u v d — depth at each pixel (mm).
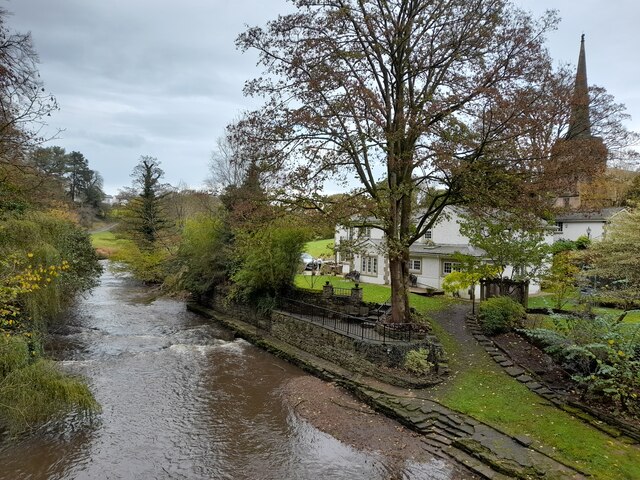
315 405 13719
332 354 17234
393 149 15750
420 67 15711
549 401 11977
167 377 16109
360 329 17781
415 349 14914
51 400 11195
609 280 18906
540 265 20531
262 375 16672
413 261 29328
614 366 10836
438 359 14727
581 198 34906
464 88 14953
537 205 14328
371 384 14375
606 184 36594
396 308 17375
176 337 22047
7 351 10977
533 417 11188
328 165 16109
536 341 15383
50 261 13586
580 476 8844
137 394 14414
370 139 14938
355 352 15945
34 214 14867
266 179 16578
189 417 12867
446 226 28234
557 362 13844
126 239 43000
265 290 23516
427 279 28219
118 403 13633
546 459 9508
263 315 22891
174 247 40344
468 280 19344
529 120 13250
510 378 13508
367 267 31875
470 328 17906
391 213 16281
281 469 10133
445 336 17203
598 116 24438
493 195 14047
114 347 19594
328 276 34562
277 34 15781
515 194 14094
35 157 18234
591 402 11453
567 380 12859
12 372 10852
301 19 15398
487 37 15047
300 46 15391
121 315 27109
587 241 30703
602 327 12047
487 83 14266
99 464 10148
